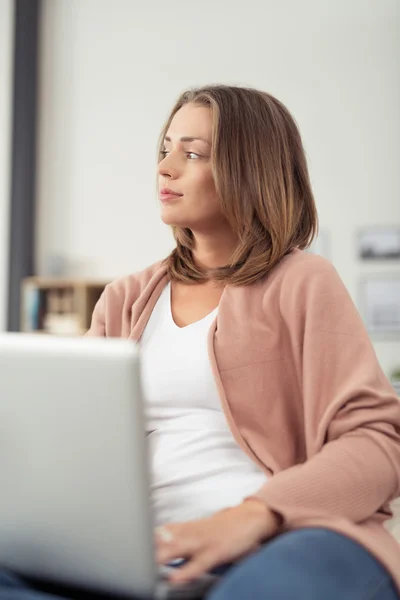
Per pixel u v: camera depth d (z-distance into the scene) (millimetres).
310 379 1174
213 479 1180
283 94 6141
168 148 1407
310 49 6137
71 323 5965
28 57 6336
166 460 1212
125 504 834
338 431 1119
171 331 1325
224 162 1325
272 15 6223
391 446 1093
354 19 6094
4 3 6375
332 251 5945
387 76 6023
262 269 1291
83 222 6422
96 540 854
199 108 1371
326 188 5996
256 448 1189
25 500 880
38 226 6488
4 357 874
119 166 6406
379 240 5895
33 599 806
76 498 854
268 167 1342
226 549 928
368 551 975
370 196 5949
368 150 5984
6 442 879
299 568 854
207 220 1368
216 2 6332
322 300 1216
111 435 834
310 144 6047
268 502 989
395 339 5812
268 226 1330
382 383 1158
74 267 6398
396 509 2521
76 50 6547
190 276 1379
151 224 6324
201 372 1246
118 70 6469
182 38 6379
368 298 5871
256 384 1222
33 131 6395
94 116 6477
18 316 6215
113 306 1458
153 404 1280
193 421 1236
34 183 6461
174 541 922
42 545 884
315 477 1029
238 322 1255
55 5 6613
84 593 892
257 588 797
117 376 827
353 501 1034
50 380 854
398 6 6051
